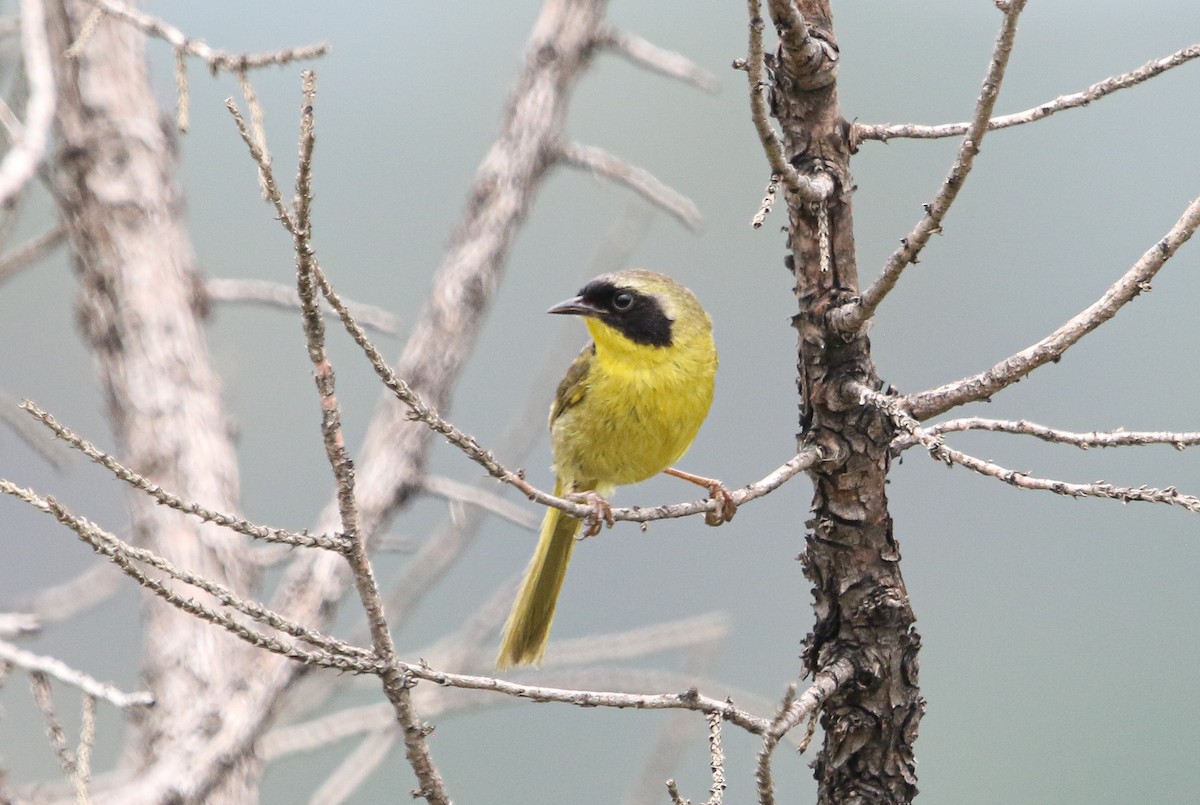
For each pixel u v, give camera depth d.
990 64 5.91
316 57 7.98
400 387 5.99
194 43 8.29
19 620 7.84
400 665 5.84
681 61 11.22
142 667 9.71
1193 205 6.52
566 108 11.32
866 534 7.45
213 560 10.05
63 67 10.76
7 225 9.55
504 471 6.31
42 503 5.57
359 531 5.71
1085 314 6.82
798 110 7.34
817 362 7.40
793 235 7.47
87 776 6.66
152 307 10.63
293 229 5.46
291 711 10.10
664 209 11.12
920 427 6.53
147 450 10.35
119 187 10.76
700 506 7.03
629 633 10.94
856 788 7.45
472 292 10.82
